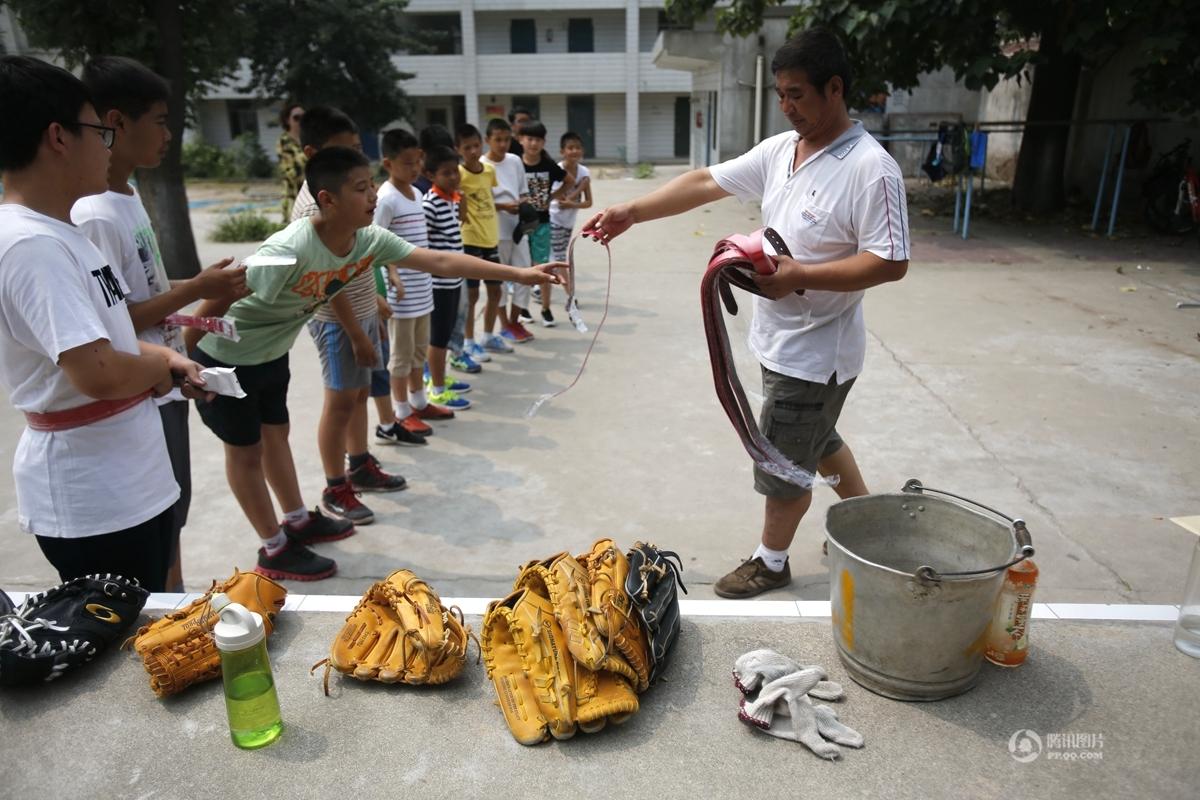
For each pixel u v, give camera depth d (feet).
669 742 6.01
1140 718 6.12
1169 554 11.07
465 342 19.72
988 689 6.44
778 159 9.16
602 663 6.03
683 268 30.60
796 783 5.62
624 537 11.88
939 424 15.51
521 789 5.61
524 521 12.38
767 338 9.20
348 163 9.32
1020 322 22.22
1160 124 38.11
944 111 55.93
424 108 103.24
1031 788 5.53
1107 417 15.74
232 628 5.77
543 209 21.80
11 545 11.98
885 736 6.01
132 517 7.15
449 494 13.26
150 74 7.91
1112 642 6.96
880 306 24.13
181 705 6.41
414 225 14.66
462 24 96.48
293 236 9.59
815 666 6.56
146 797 5.57
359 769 5.80
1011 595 6.46
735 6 37.83
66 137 6.07
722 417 16.33
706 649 7.04
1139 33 30.42
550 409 16.88
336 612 7.59
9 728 6.16
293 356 20.71
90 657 6.66
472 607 7.68
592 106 102.12
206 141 96.94
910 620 5.97
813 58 7.98
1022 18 33.58
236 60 31.78
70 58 26.68
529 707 6.16
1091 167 42.32
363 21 77.15
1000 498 12.64
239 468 10.38
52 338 5.94
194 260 30.12
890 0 30.53
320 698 6.50
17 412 17.22
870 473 13.51
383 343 14.51
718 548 11.59
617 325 23.00
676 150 101.96
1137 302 24.11
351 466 13.32
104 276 6.58
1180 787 5.51
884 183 8.02
